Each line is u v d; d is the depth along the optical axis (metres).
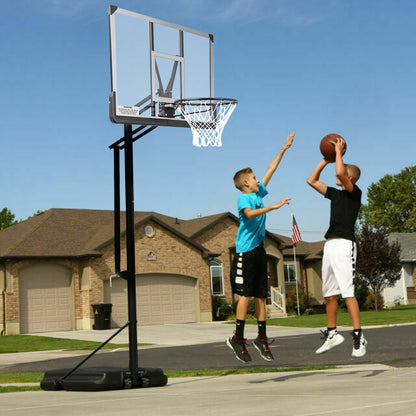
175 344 22.70
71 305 32.44
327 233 7.20
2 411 5.55
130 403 5.71
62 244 33.00
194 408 5.07
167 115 10.09
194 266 35.94
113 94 9.25
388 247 41.47
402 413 4.22
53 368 14.73
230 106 10.58
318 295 44.28
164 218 41.75
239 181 7.68
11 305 30.50
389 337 18.02
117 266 8.53
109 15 9.55
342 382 6.74
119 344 23.41
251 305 38.16
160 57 10.16
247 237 7.62
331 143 7.21
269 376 8.68
